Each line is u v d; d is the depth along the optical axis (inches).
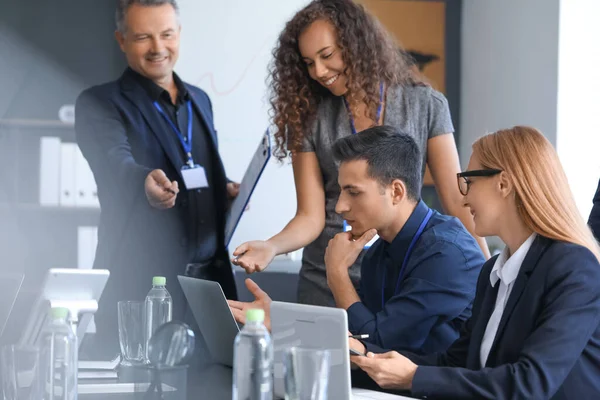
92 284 82.0
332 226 111.6
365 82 107.3
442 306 89.5
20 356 64.7
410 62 120.0
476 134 212.2
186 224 126.6
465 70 216.2
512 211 74.7
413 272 91.5
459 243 92.0
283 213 203.2
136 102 127.9
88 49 205.0
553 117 185.5
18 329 100.1
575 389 70.2
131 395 72.4
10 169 194.9
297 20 109.7
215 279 130.0
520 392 67.7
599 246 76.5
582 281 70.2
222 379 81.7
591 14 185.8
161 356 76.7
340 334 63.0
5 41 201.8
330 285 95.4
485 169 75.1
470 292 91.2
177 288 124.5
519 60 197.0
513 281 75.4
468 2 215.0
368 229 94.3
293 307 68.1
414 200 94.3
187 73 201.0
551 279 71.2
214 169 132.8
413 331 89.6
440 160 110.7
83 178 194.5
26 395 64.8
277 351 70.2
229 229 126.3
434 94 111.6
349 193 93.7
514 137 74.7
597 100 186.2
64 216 197.2
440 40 215.3
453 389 69.8
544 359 68.0
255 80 203.3
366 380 80.5
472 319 83.0
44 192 192.9
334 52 106.8
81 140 127.1
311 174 112.8
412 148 94.0
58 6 203.6
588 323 69.5
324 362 56.9
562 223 72.6
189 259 126.7
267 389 61.2
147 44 128.0
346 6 108.3
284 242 107.7
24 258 193.0
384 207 92.7
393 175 92.4
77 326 81.7
